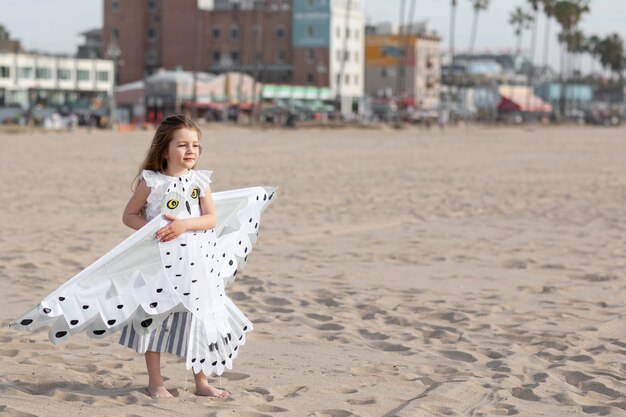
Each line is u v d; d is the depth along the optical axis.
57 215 17.80
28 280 10.77
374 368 7.21
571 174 32.09
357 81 137.25
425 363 7.39
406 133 87.62
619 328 8.74
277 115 110.94
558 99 197.88
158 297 5.97
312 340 8.13
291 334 8.35
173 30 130.62
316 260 12.72
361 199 21.81
